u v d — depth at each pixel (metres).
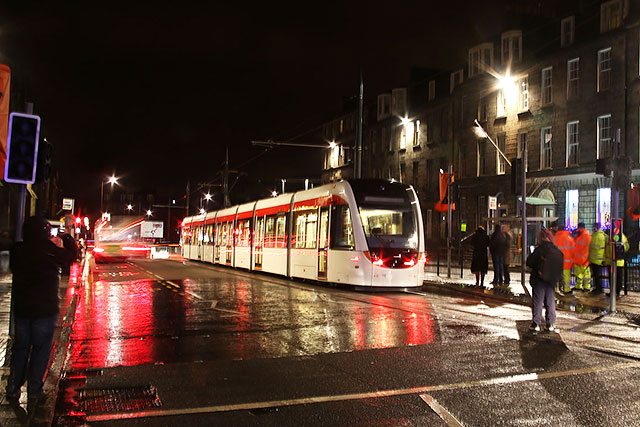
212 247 34.03
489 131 37.72
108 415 5.38
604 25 29.75
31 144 7.26
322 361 7.59
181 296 15.48
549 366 7.32
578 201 30.66
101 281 20.64
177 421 5.22
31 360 5.63
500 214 35.88
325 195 18.80
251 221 26.55
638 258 20.47
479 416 5.32
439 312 12.45
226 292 16.59
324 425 5.09
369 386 6.36
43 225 5.78
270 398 5.92
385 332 9.77
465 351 8.23
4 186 22.42
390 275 16.77
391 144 49.50
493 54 37.78
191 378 6.74
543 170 32.84
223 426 5.07
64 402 5.82
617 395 6.01
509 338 9.27
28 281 5.62
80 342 8.93
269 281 20.77
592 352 8.20
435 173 43.56
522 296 15.50
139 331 9.91
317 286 18.80
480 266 18.56
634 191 16.28
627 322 11.19
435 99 43.91
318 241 18.98
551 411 5.47
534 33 35.50
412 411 5.46
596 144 29.84
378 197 17.41
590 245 16.42
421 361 7.59
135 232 43.78
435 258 41.75
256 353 8.11
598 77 30.03
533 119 34.09
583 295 16.08
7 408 5.33
